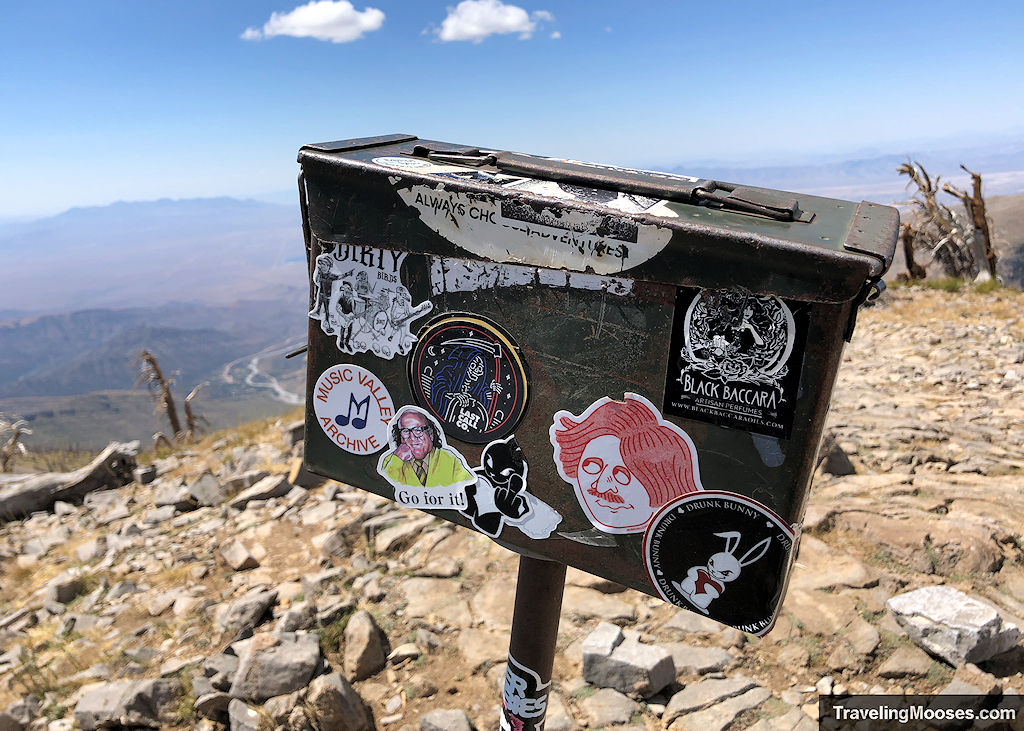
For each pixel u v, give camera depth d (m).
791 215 0.31
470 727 0.67
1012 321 2.78
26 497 1.74
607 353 0.32
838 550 0.88
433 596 0.88
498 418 0.36
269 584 1.02
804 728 0.63
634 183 0.34
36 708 0.80
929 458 1.20
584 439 0.34
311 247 0.39
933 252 5.33
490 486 0.37
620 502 0.34
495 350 0.35
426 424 0.38
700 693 0.67
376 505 1.20
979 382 1.83
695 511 0.32
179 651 0.86
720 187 0.36
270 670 0.73
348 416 0.41
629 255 0.30
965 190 5.02
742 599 0.32
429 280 0.36
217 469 1.81
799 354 0.28
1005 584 0.81
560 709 0.68
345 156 0.37
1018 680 0.67
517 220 0.32
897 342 2.61
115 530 1.48
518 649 0.44
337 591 0.93
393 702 0.72
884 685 0.67
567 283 0.32
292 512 1.29
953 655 0.68
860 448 1.27
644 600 0.83
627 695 0.68
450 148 0.42
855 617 0.75
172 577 1.11
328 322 0.40
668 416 0.32
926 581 0.81
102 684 0.80
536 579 0.41
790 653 0.72
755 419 0.30
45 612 1.09
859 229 0.30
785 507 0.30
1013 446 1.26
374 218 0.36
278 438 1.99
